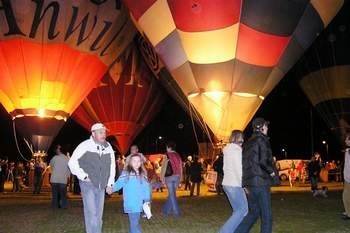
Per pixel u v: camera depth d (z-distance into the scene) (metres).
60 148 13.37
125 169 6.78
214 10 14.30
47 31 18.94
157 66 20.83
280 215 10.88
